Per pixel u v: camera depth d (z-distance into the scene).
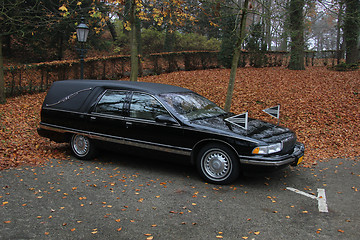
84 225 3.56
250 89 13.91
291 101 12.16
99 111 5.99
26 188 4.69
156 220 3.72
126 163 6.16
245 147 4.74
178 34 29.41
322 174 5.76
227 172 4.94
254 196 4.57
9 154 6.52
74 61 15.95
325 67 22.44
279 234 3.43
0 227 3.45
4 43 22.36
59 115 6.43
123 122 5.67
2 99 12.61
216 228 3.54
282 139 4.95
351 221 3.79
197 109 5.76
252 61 20.75
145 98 5.63
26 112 11.31
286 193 4.74
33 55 22.86
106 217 3.78
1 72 12.62
